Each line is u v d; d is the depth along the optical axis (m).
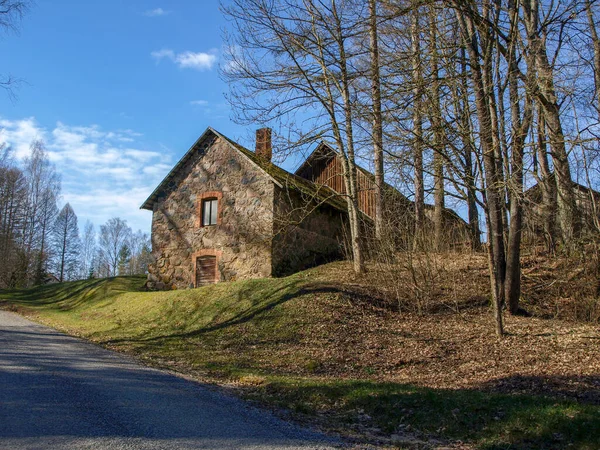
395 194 14.59
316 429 6.13
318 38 14.00
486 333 11.22
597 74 13.83
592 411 5.92
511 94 11.78
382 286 14.43
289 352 10.98
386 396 7.26
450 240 16.66
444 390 7.64
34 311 19.58
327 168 26.53
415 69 11.59
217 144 20.19
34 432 5.14
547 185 14.45
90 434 5.20
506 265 12.77
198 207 20.17
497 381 8.21
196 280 19.67
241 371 9.55
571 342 10.04
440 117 10.86
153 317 15.44
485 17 11.16
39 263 39.78
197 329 13.48
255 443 5.32
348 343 11.30
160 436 5.31
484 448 5.50
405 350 10.73
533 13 13.19
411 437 5.97
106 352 11.12
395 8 12.19
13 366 8.51
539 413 6.04
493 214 12.73
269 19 13.75
